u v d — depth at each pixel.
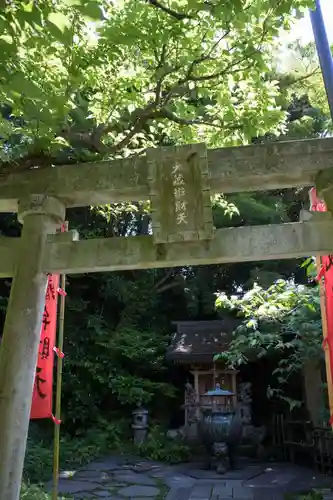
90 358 14.95
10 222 14.02
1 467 3.71
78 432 13.53
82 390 14.21
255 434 12.80
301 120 10.99
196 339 14.12
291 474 10.13
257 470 10.77
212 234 4.15
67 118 5.25
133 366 15.41
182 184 4.33
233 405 13.33
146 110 5.37
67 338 14.87
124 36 4.61
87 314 15.84
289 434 12.17
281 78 7.91
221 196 8.21
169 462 11.90
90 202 4.78
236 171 4.39
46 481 9.50
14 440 3.80
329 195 4.25
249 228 4.21
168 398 15.49
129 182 4.52
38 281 4.31
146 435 13.68
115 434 13.62
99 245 4.35
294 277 14.03
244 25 4.45
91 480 9.80
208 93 5.63
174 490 8.97
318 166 4.32
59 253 4.38
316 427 10.73
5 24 3.00
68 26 3.09
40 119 4.20
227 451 10.98
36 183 4.64
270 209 13.33
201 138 6.30
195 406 13.63
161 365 15.16
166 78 5.67
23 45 3.73
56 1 3.52
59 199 4.68
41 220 4.53
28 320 4.15
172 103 5.85
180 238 4.19
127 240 4.34
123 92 5.61
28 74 4.12
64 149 5.27
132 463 11.73
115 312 16.95
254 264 15.38
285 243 4.11
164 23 4.66
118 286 16.09
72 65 4.19
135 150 6.48
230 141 5.91
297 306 7.87
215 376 13.45
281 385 13.60
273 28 4.70
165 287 17.05
